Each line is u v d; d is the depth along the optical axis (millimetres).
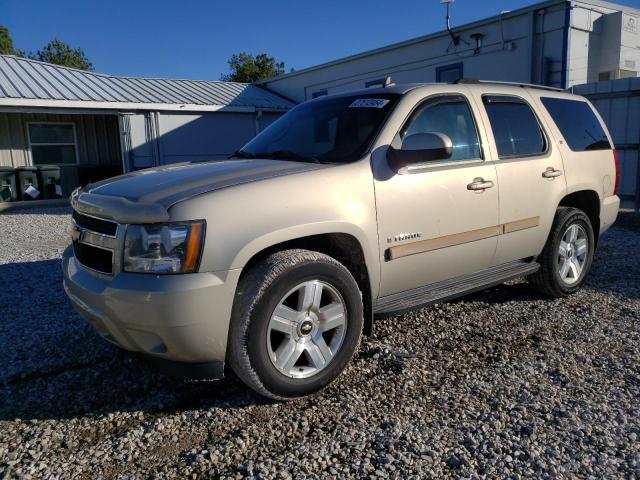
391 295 3756
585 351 3834
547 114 4863
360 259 3428
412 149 3494
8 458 2684
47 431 2926
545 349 3883
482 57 13141
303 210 3121
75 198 3613
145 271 2809
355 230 3322
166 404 3207
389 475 2504
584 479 2447
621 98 10562
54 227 10547
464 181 3930
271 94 20594
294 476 2504
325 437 2822
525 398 3170
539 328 4297
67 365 3750
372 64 16234
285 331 3084
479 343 4016
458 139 4062
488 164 4145
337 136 3865
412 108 3846
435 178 3762
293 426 2932
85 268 3186
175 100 16938
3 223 11305
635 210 10164
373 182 3467
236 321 2920
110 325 2922
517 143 4492
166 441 2828
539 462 2568
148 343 2875
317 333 3209
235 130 18219
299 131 4207
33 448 2773
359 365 3656
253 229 2932
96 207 3121
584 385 3324
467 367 3613
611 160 5430
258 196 3016
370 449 2709
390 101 3891
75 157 17438
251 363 2955
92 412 3131
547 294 5000
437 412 3045
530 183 4430
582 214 4984
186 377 2957
